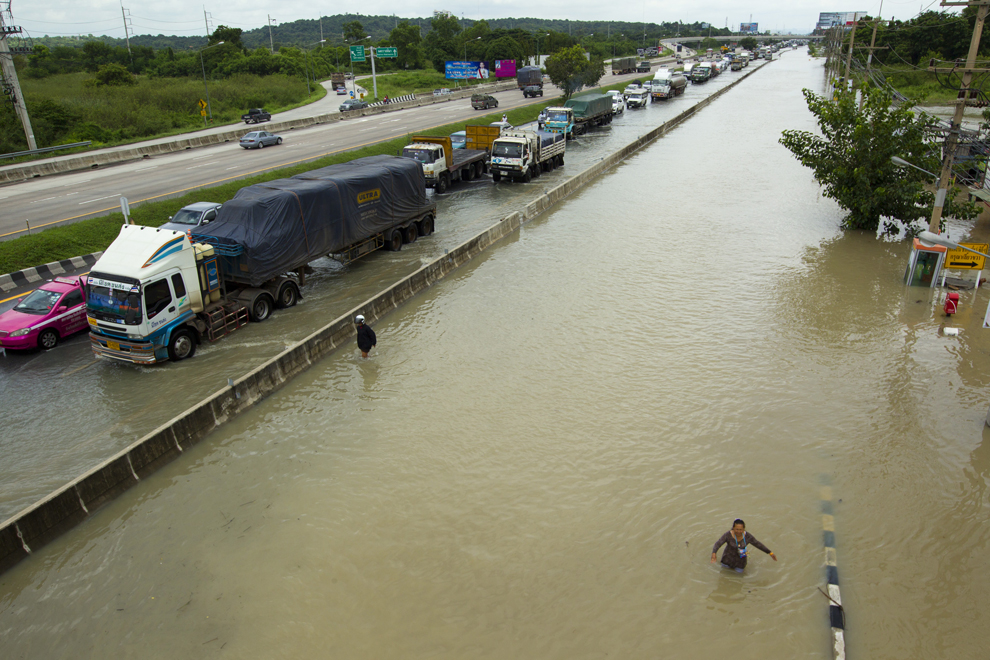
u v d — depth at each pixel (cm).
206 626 905
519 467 1245
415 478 1216
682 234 2755
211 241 1766
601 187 3681
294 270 2002
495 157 3634
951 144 2012
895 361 1644
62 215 2659
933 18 7138
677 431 1356
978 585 964
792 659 845
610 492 1173
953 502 1143
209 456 1288
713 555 988
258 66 9581
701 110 7181
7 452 1247
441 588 966
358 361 1667
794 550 1034
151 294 1512
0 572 992
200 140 4719
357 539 1066
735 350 1711
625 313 1955
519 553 1032
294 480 1216
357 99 7625
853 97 2775
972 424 1372
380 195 2341
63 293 1702
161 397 1434
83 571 1005
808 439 1327
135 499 1166
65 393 1454
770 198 3359
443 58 11819
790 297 2064
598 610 924
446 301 2059
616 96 6725
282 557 1030
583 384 1547
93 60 9044
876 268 2325
